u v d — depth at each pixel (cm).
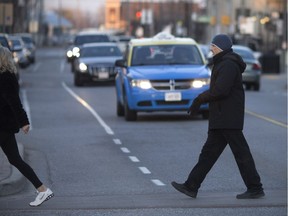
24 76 10306
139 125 4441
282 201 2319
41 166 3072
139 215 2144
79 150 3503
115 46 8556
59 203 2319
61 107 5669
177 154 3353
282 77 10838
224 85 2272
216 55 2331
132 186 2628
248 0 17362
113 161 3188
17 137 3947
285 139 3800
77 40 10862
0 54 2148
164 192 2509
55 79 9662
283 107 5644
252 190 2348
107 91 7362
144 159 3231
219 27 18162
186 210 2208
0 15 7775
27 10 17038
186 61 4753
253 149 3466
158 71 4528
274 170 2930
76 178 2800
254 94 7231
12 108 2162
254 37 15450
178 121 4625
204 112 4650
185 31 18738
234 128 2306
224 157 3253
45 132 4159
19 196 2448
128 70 4659
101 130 4225
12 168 2673
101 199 2388
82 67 8112
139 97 4466
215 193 2478
